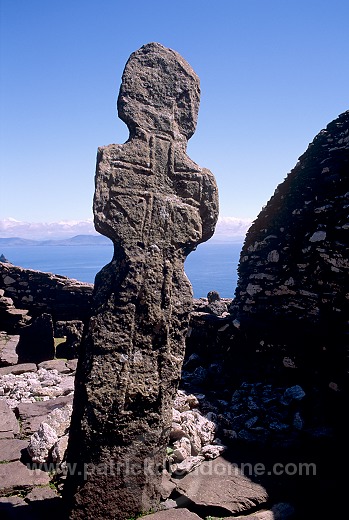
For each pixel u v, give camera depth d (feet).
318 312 21.27
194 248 14.23
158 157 13.73
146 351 13.03
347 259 20.24
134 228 13.14
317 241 21.81
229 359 24.81
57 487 14.02
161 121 13.92
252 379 23.17
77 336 30.89
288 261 23.30
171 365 13.30
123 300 12.75
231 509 13.16
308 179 23.43
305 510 13.66
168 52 14.42
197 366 25.96
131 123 13.53
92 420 12.10
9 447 16.33
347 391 19.03
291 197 24.06
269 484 14.38
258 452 16.58
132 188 13.21
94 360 12.35
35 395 22.00
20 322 33.94
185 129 14.44
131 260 12.93
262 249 25.02
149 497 12.91
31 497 13.42
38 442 15.42
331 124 23.32
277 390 20.93
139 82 13.79
